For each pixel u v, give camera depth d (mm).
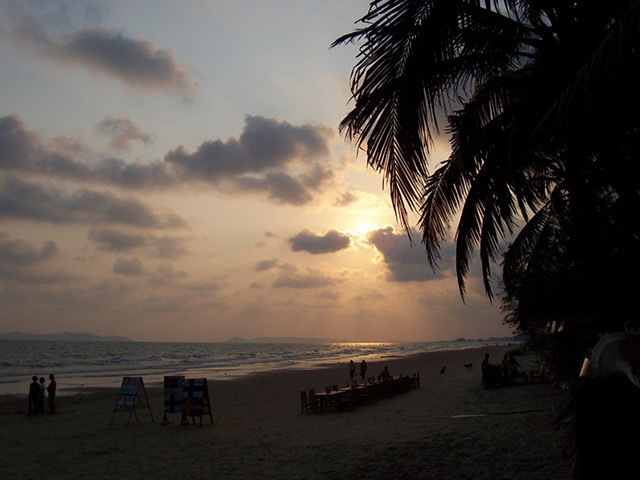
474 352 92562
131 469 9336
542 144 6191
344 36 4379
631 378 4902
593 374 5438
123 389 16047
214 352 139875
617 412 4949
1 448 12203
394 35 4301
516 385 20516
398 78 4418
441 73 5020
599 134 5145
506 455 7621
